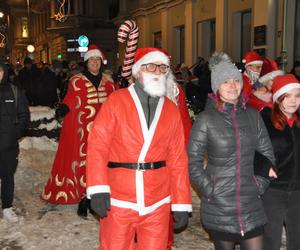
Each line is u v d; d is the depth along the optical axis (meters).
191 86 11.59
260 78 4.15
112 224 2.90
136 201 2.87
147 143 2.86
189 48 17.66
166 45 20.12
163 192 2.95
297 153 3.22
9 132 4.97
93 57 5.29
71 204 5.82
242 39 14.48
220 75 3.01
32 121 9.20
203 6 16.58
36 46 50.62
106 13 37.81
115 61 36.72
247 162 3.03
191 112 10.40
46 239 4.69
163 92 2.91
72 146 5.40
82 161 5.38
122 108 2.88
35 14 50.78
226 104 3.05
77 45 36.50
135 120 2.87
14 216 5.17
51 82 12.56
